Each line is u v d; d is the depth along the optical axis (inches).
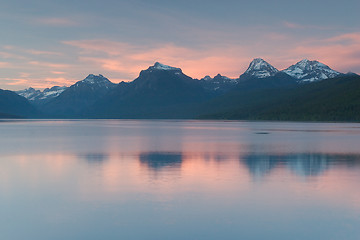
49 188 1156.5
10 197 1038.4
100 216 856.3
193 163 1728.6
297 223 807.1
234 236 735.1
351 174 1390.3
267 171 1473.9
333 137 3811.5
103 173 1434.5
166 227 783.7
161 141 3309.5
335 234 745.0
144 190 1117.1
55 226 791.1
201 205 944.3
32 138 3784.5
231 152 2255.2
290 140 3380.9
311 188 1136.2
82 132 5275.6
